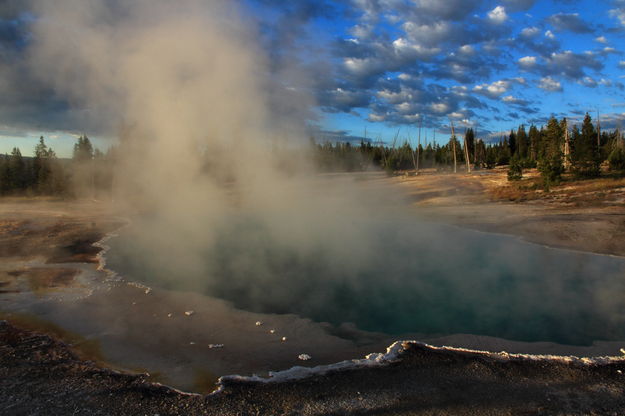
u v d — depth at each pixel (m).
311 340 4.62
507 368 3.78
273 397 3.31
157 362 4.02
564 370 3.74
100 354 4.18
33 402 3.20
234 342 4.55
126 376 3.69
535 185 21.34
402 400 3.23
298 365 4.00
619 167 22.98
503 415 3.03
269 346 4.46
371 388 3.43
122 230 11.70
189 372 3.82
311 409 3.12
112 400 3.26
